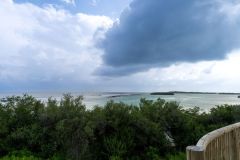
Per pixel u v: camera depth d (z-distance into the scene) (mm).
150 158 10945
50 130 11219
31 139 11180
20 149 11133
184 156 11008
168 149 11711
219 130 4016
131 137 11133
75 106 11766
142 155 11156
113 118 11266
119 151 10523
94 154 10789
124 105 12008
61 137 10812
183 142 12133
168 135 12352
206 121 13922
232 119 13695
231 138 4492
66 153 10711
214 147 3740
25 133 11281
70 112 11266
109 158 10438
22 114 12234
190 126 12531
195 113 14375
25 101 12742
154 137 11531
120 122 11281
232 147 4480
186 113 13734
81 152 10555
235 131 4684
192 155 2996
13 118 12086
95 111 11609
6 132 11617
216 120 13812
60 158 10547
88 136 10680
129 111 11852
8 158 10250
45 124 11320
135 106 12789
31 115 12383
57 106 11773
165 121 12266
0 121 11680
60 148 11109
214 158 3672
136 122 11414
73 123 10711
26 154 10773
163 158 11188
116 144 10656
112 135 11078
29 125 11828
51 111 11453
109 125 11180
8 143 11281
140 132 11445
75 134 10688
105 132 11227
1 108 12359
